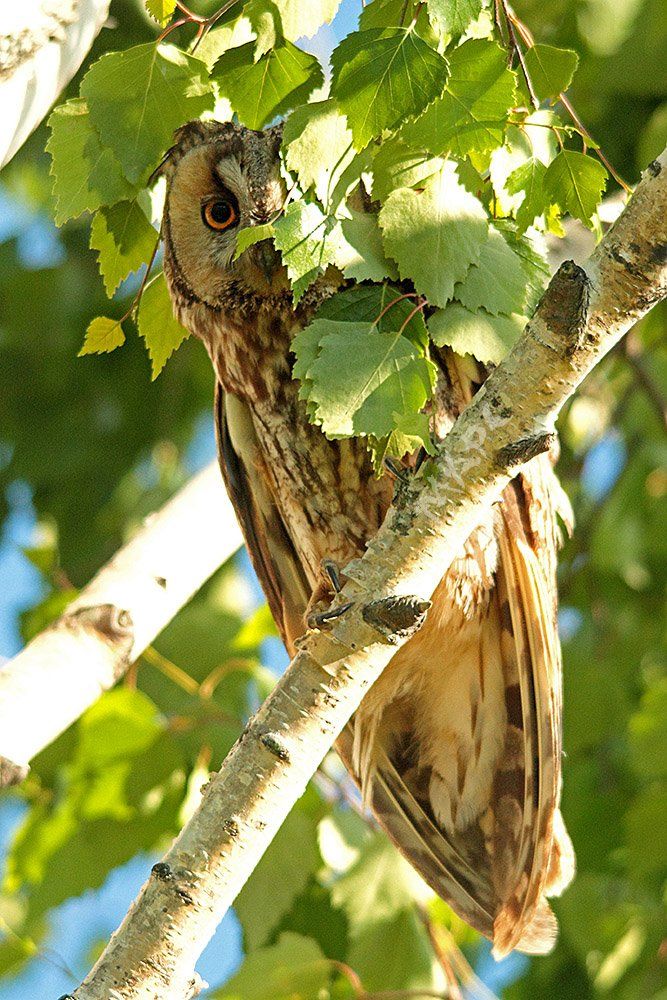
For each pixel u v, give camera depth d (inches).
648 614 540.4
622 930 420.8
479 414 181.2
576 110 404.2
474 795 295.9
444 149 182.1
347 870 337.4
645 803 389.7
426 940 341.1
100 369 473.1
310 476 289.6
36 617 357.7
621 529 552.4
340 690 183.9
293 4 195.3
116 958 182.4
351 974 316.2
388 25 190.5
